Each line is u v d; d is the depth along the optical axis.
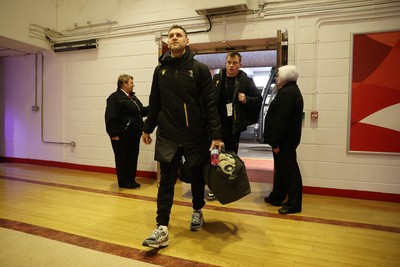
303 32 3.54
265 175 4.53
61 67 5.03
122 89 3.67
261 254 1.93
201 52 4.26
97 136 4.79
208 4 3.72
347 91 3.39
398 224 2.52
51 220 2.54
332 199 3.33
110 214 2.71
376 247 2.06
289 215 2.72
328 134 3.48
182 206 2.96
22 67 5.38
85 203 3.05
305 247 2.05
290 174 2.75
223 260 1.85
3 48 4.90
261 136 8.33
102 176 4.45
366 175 3.36
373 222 2.56
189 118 2.02
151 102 2.18
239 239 2.17
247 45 4.01
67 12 4.93
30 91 5.33
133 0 4.45
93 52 4.76
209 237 2.19
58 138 5.12
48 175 4.46
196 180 2.21
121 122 3.57
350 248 2.04
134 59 4.48
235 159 2.02
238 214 2.72
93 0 4.73
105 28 4.66
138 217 2.63
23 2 4.50
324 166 3.51
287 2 3.60
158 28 4.30
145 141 2.23
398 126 3.22
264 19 3.71
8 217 2.60
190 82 2.01
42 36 4.83
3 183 3.90
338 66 3.42
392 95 3.23
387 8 3.21
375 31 3.26
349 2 3.35
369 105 3.31
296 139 2.70
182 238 2.17
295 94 2.60
